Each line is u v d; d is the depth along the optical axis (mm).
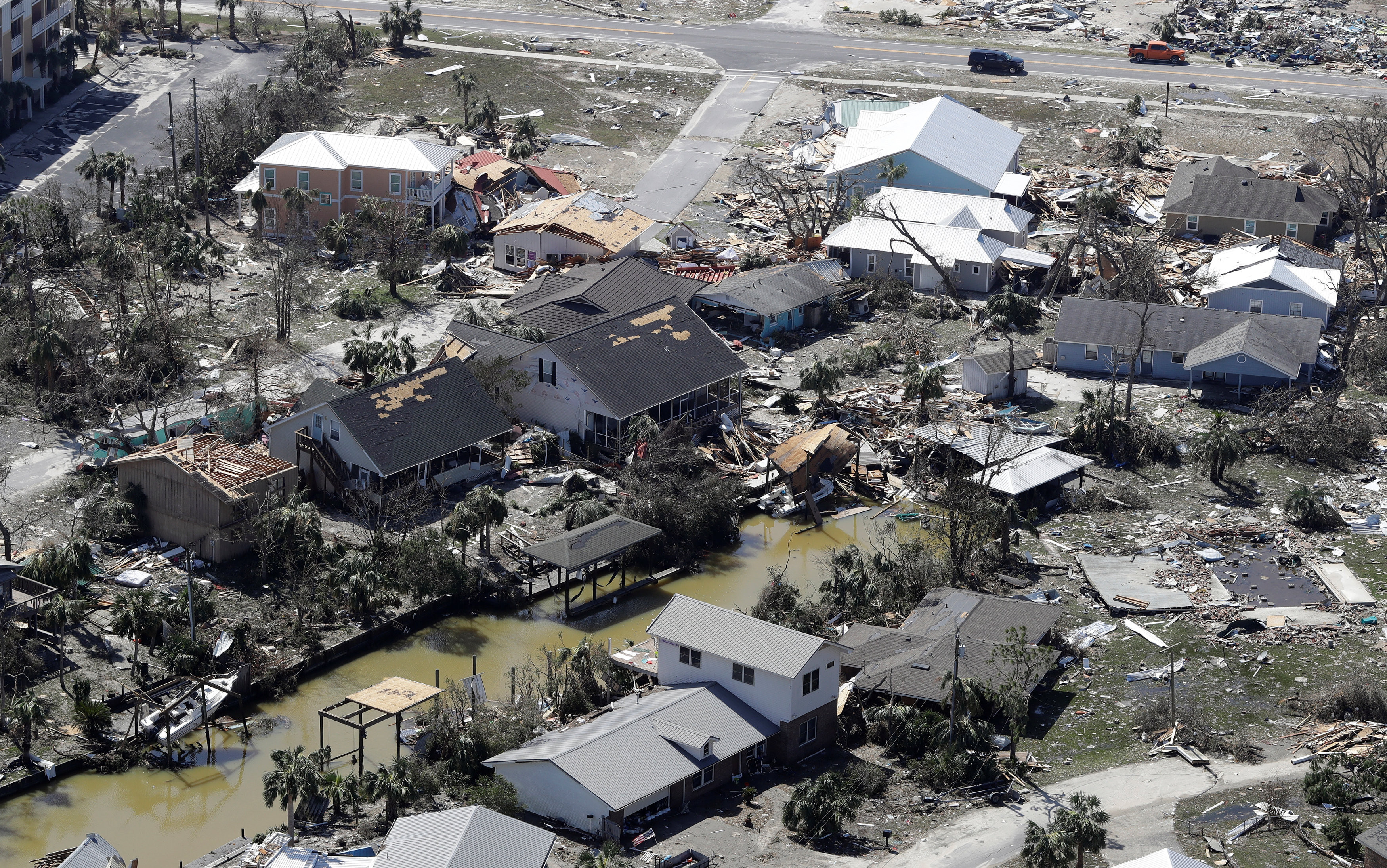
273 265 116438
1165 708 64812
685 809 58781
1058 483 87938
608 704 66562
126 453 84312
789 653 62094
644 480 85000
